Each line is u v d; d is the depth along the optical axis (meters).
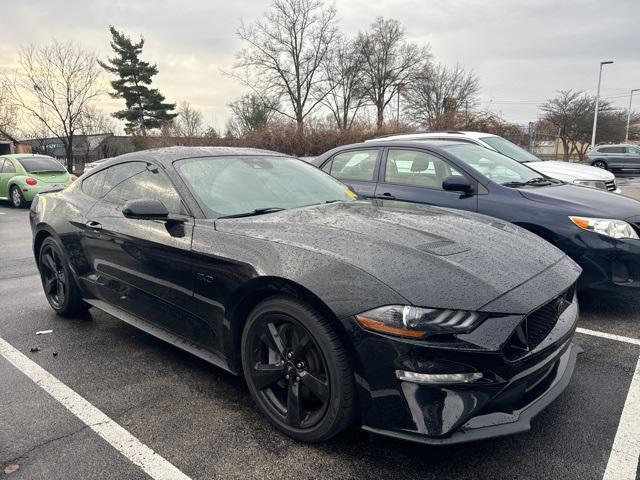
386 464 2.16
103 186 3.75
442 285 2.02
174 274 2.84
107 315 4.26
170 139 34.84
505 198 4.34
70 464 2.20
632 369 3.06
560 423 2.46
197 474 2.12
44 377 3.07
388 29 41.16
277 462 2.19
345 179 5.54
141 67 48.53
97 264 3.55
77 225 3.70
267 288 2.35
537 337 2.16
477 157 5.04
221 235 2.63
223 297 2.54
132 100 48.50
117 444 2.35
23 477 2.12
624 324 3.82
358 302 2.03
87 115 25.97
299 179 3.54
